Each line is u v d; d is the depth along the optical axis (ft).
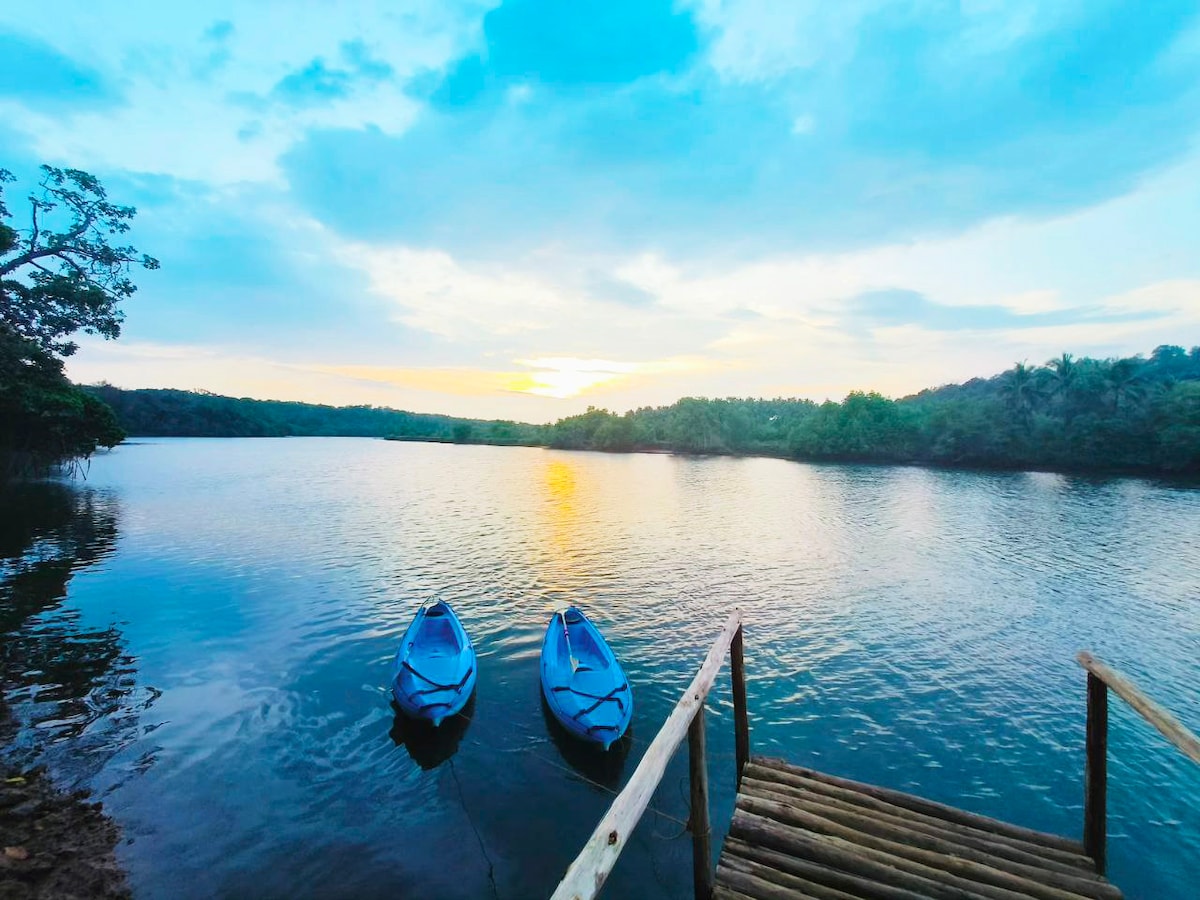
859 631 65.98
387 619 66.90
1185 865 32.30
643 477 264.11
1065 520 139.33
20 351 122.01
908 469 299.17
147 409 549.54
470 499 178.81
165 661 54.34
